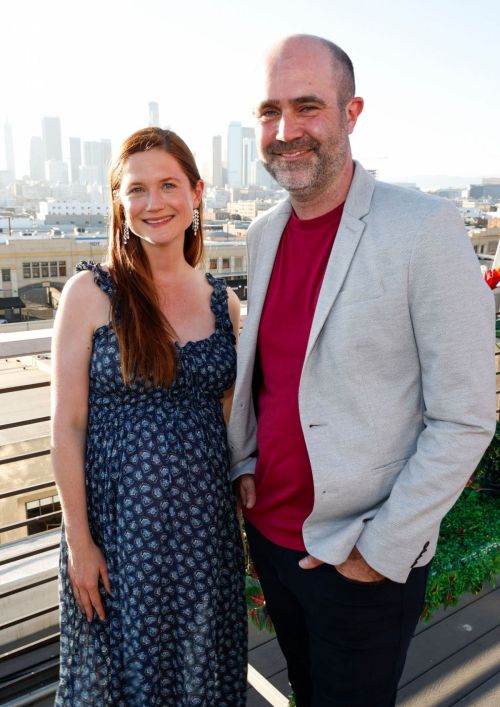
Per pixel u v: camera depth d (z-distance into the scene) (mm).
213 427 1543
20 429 10312
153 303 1458
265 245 1480
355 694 1421
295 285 1407
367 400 1263
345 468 1291
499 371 3021
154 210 1437
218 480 1525
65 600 1514
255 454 1628
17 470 10109
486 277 2434
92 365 1438
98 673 1480
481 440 1185
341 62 1279
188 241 1684
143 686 1441
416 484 1204
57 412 1432
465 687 2080
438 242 1160
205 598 1469
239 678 1673
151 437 1425
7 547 2479
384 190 1293
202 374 1518
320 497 1326
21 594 2297
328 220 1365
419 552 1236
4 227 118188
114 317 1427
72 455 1433
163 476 1415
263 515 1528
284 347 1408
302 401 1328
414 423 1302
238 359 1509
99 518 1463
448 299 1151
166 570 1429
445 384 1180
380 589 1323
